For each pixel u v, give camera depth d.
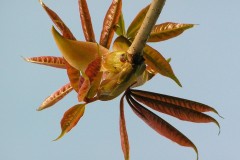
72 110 0.56
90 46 0.55
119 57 0.55
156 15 0.53
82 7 0.57
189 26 0.57
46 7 0.56
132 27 0.57
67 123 0.56
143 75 0.57
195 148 0.57
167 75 0.56
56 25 0.56
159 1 0.52
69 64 0.55
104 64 0.55
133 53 0.55
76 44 0.54
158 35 0.57
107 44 0.57
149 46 0.56
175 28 0.57
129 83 0.55
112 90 0.55
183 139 0.57
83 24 0.57
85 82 0.54
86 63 0.55
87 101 0.55
